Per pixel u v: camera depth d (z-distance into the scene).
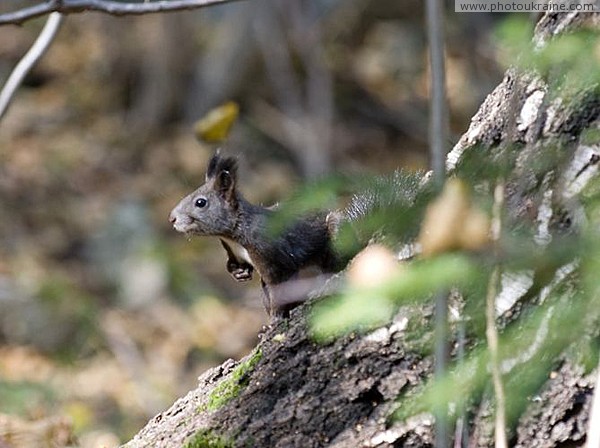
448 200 3.81
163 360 18.80
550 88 5.31
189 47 26.25
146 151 25.12
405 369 5.83
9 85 9.75
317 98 25.56
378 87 26.95
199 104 26.03
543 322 4.63
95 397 17.16
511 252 3.97
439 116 4.46
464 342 5.27
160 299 20.45
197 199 8.38
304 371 6.17
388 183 4.43
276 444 6.11
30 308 19.44
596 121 5.19
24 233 22.02
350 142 25.58
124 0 26.52
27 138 25.16
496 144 5.72
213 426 6.33
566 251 4.00
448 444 5.54
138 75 26.58
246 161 24.14
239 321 20.03
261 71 26.20
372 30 28.08
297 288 7.54
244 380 6.40
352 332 6.02
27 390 16.59
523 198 5.04
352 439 5.91
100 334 19.28
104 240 21.94
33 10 7.91
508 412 4.83
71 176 23.98
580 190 4.97
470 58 24.94
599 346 5.24
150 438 6.71
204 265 21.55
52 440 9.75
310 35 26.14
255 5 26.06
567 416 5.40
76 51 27.69
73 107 26.33
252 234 8.09
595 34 4.18
